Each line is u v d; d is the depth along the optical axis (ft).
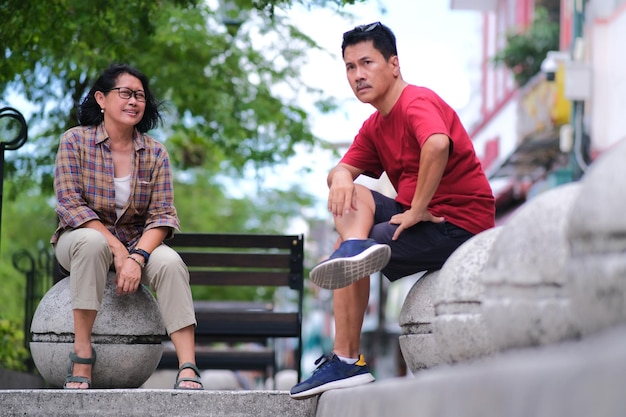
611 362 5.18
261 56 48.96
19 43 34.71
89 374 20.98
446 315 13.00
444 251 17.89
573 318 9.12
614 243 7.64
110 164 22.47
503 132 92.27
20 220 67.10
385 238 17.88
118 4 36.37
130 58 42.06
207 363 50.42
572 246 8.20
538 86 80.02
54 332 21.47
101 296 21.06
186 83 46.06
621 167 7.67
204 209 81.05
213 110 47.34
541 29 85.97
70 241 21.06
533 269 9.57
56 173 22.18
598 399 5.21
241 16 48.29
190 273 30.07
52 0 35.27
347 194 17.80
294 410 19.54
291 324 29.76
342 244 16.98
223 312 29.55
